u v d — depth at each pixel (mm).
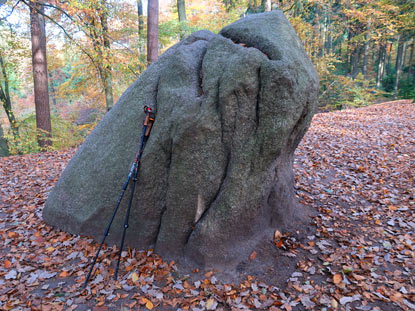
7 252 3490
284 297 2662
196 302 2664
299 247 3350
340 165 5953
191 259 3145
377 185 4902
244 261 3098
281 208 3512
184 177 2924
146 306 2617
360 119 10367
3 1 7328
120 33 11805
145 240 3361
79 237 3689
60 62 14969
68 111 19625
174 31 12086
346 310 2480
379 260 3086
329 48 22609
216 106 2725
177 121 2791
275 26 2984
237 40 3082
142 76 3385
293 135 3246
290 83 2631
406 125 8594
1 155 10234
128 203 3287
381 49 22484
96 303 2682
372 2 13211
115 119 3514
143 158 3025
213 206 3008
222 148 2869
